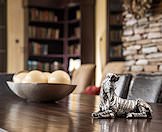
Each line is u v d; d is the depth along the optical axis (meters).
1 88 2.72
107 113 1.22
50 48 7.57
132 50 4.78
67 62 7.42
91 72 4.21
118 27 6.83
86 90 3.80
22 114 1.36
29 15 7.23
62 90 1.83
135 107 1.25
